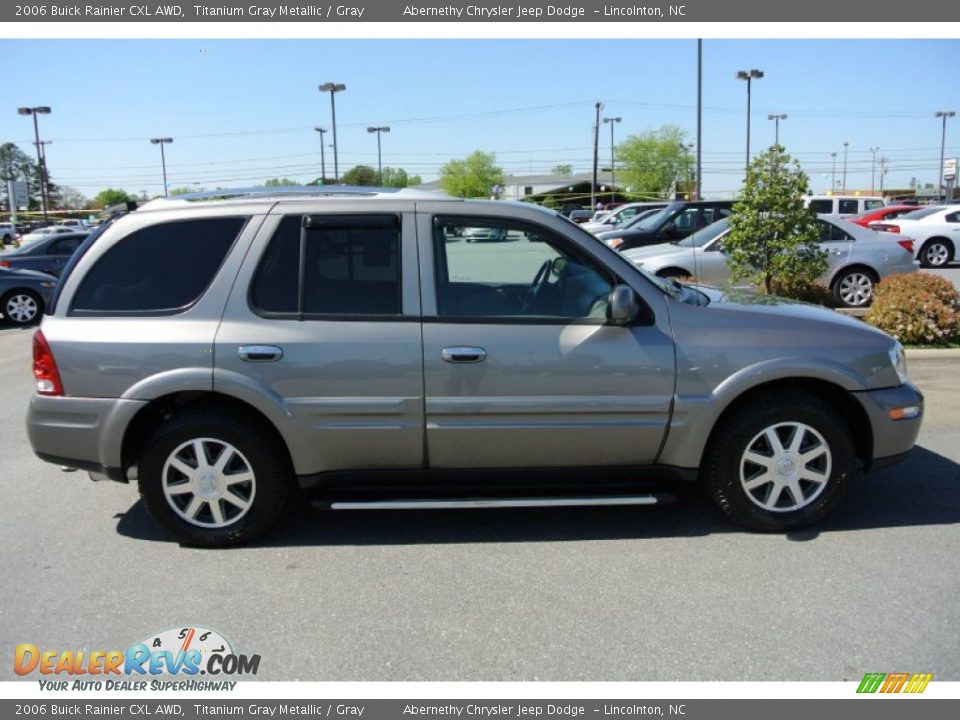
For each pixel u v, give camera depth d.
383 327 4.11
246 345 4.07
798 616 3.56
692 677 3.16
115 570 4.11
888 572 3.95
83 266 4.23
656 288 4.27
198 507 4.29
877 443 4.36
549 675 3.19
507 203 4.31
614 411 4.17
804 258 9.87
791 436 4.30
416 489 4.36
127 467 4.26
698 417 4.20
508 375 4.11
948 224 20.09
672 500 4.29
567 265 4.27
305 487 4.27
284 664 3.29
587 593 3.80
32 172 105.50
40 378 4.19
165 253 4.21
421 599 3.77
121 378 4.10
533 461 4.29
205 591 3.88
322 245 4.19
